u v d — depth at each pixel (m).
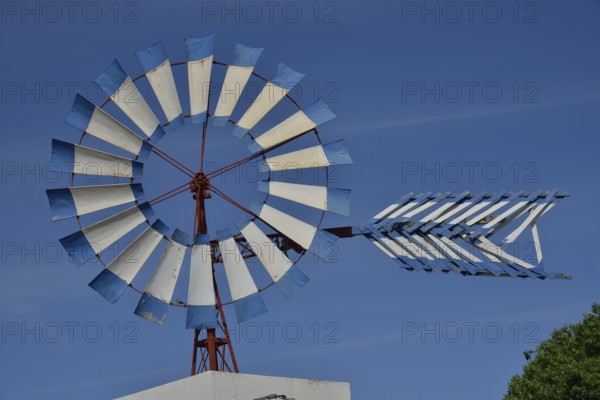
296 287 28.38
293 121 29.62
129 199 28.70
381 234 30.61
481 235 30.33
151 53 29.86
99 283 27.94
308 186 29.27
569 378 41.50
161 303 27.95
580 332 43.38
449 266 30.11
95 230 28.31
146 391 27.88
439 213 30.67
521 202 30.50
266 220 29.06
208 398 27.00
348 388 28.94
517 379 43.19
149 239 28.45
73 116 28.91
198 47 29.91
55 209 28.42
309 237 28.91
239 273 28.45
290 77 29.88
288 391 28.06
